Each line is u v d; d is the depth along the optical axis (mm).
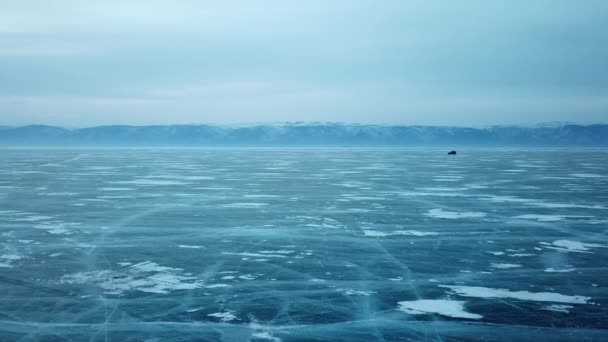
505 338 10289
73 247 18656
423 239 20125
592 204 30250
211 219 24969
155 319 11383
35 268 15711
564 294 13125
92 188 39625
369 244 19188
